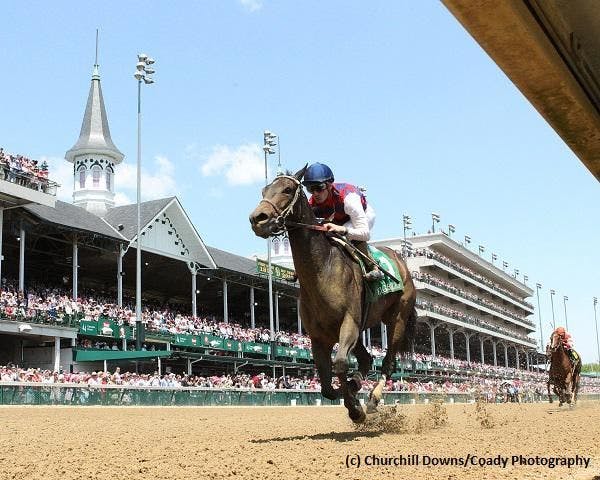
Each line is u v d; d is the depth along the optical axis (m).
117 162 55.84
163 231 40.53
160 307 47.56
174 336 36.19
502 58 2.11
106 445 6.31
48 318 29.70
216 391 25.72
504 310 91.44
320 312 6.74
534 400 54.78
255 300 54.00
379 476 4.18
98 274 44.66
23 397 19.38
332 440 6.42
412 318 8.53
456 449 5.51
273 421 12.27
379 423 8.24
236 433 8.15
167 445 6.21
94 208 53.16
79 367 31.78
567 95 2.36
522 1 1.94
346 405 7.03
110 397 21.81
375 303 7.62
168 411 20.00
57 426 10.47
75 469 4.57
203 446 6.01
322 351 7.07
